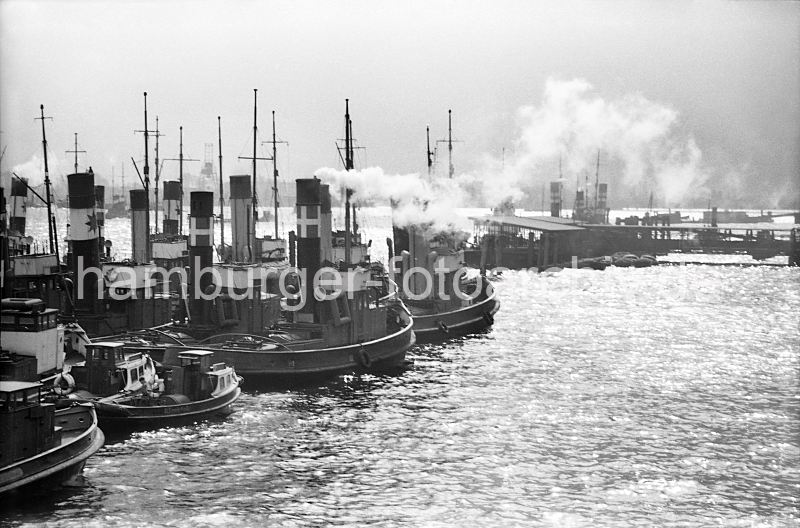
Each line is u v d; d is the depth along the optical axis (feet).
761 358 334.65
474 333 378.94
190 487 178.29
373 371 286.87
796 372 307.99
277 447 204.54
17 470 156.35
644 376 296.71
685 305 500.74
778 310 482.69
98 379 207.00
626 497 182.91
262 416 227.81
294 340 269.03
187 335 266.98
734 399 266.16
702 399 265.34
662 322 430.61
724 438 224.33
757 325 425.28
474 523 167.32
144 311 281.54
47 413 163.53
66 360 220.84
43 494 165.48
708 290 582.35
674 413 247.91
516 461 202.39
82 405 186.29
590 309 476.95
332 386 263.70
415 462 199.52
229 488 179.01
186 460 192.54
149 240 384.06
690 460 206.39
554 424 233.55
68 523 158.51
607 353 339.57
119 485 176.76
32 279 269.44
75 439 167.73
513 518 170.09
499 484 187.62
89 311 270.26
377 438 215.72
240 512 168.14
